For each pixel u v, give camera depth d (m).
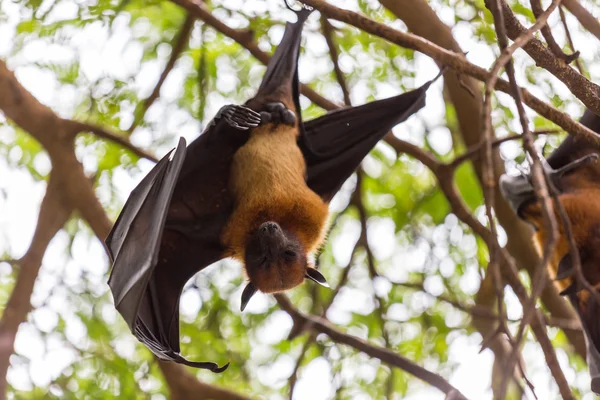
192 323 13.00
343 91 12.22
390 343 12.91
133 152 11.91
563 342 13.12
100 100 12.55
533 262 12.90
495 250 5.22
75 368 11.89
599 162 9.73
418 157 12.09
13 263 12.25
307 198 8.74
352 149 9.59
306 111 12.82
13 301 11.67
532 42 7.56
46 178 13.11
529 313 4.87
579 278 5.54
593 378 9.05
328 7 7.47
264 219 8.62
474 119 12.40
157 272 8.81
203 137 8.74
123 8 11.94
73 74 12.26
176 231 8.88
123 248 7.78
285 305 11.52
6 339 11.38
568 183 9.74
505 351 10.03
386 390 12.22
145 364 12.38
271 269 8.49
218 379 12.80
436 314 13.09
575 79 7.56
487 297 12.12
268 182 8.62
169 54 12.45
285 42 9.41
